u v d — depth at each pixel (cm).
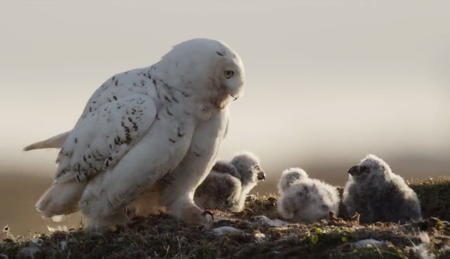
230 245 1263
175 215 1441
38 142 1505
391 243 1211
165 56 1387
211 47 1361
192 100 1358
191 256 1236
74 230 1439
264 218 1511
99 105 1410
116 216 1408
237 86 1364
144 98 1358
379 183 1638
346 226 1367
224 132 1434
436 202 1742
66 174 1423
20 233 1905
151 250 1270
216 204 1702
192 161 1401
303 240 1240
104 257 1269
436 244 1212
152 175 1354
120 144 1348
